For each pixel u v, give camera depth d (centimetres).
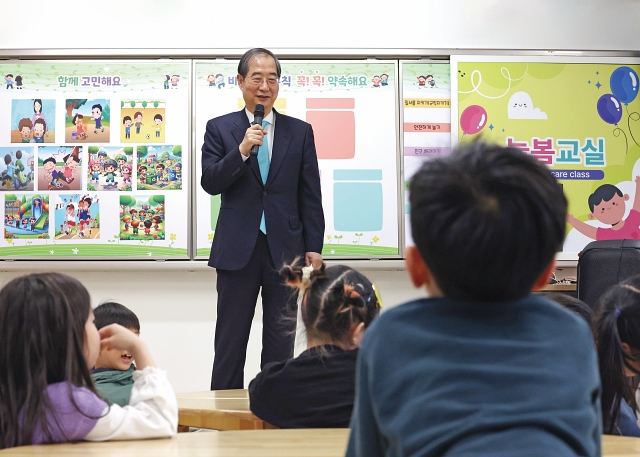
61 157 388
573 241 393
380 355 64
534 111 396
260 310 389
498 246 63
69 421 112
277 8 395
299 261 258
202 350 385
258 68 265
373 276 391
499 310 65
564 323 64
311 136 272
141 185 386
